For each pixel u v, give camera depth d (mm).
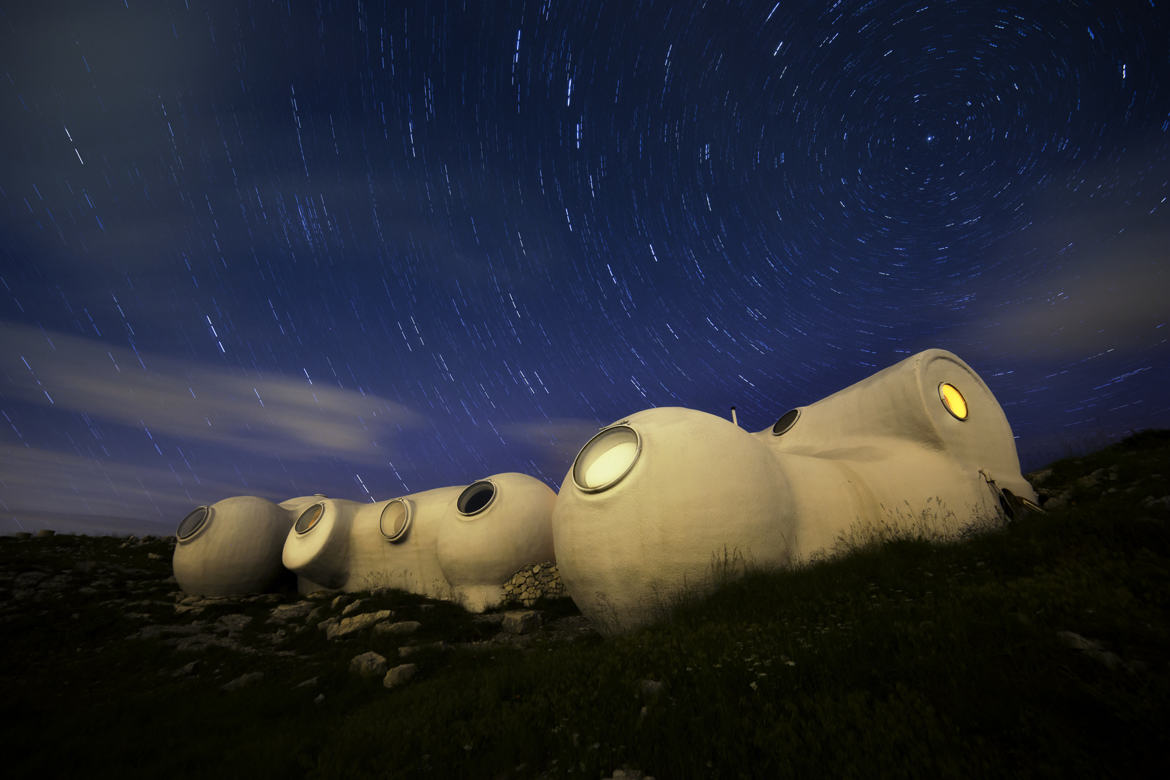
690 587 7367
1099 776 2451
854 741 2980
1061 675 3244
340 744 4633
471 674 6656
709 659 4695
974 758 2639
